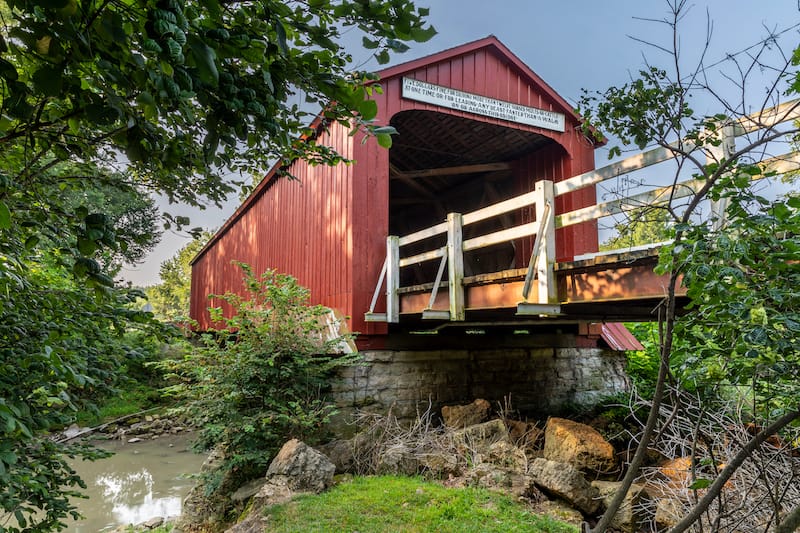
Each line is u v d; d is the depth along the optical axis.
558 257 7.61
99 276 1.13
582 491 3.74
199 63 0.82
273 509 3.54
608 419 6.14
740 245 1.25
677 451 4.19
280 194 9.16
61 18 0.71
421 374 6.12
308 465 4.05
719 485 1.54
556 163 8.02
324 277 6.82
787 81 1.48
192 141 1.43
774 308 1.33
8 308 1.66
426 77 6.62
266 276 5.63
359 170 6.21
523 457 4.41
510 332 7.42
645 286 2.93
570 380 7.34
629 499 3.59
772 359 1.23
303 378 5.16
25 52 0.88
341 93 1.22
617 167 2.99
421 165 9.44
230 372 4.87
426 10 1.07
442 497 3.68
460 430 5.14
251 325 5.18
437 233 4.69
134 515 6.04
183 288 27.12
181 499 6.61
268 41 1.08
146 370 11.97
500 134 8.03
